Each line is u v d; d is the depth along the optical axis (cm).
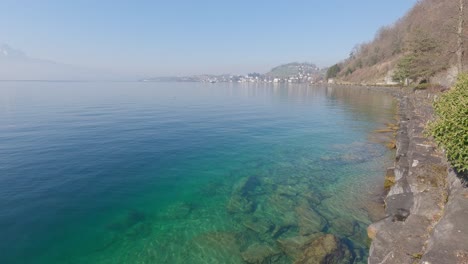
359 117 3609
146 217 1070
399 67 6391
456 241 539
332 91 10100
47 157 1680
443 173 947
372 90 8662
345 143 2230
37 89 9719
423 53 5097
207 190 1322
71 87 12094
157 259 834
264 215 1098
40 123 2817
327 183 1415
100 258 832
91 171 1485
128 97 6669
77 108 4197
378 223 916
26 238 904
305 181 1445
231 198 1246
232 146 2091
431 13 6200
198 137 2342
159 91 9881
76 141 2083
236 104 5319
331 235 891
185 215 1091
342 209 1136
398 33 11112
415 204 845
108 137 2242
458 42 3350
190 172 1540
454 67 3962
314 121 3297
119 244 899
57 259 820
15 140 2077
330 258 803
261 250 871
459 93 779
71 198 1183
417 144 1337
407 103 3781
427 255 515
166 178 1444
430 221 721
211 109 4412
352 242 909
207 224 1030
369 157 1839
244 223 1038
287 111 4247
